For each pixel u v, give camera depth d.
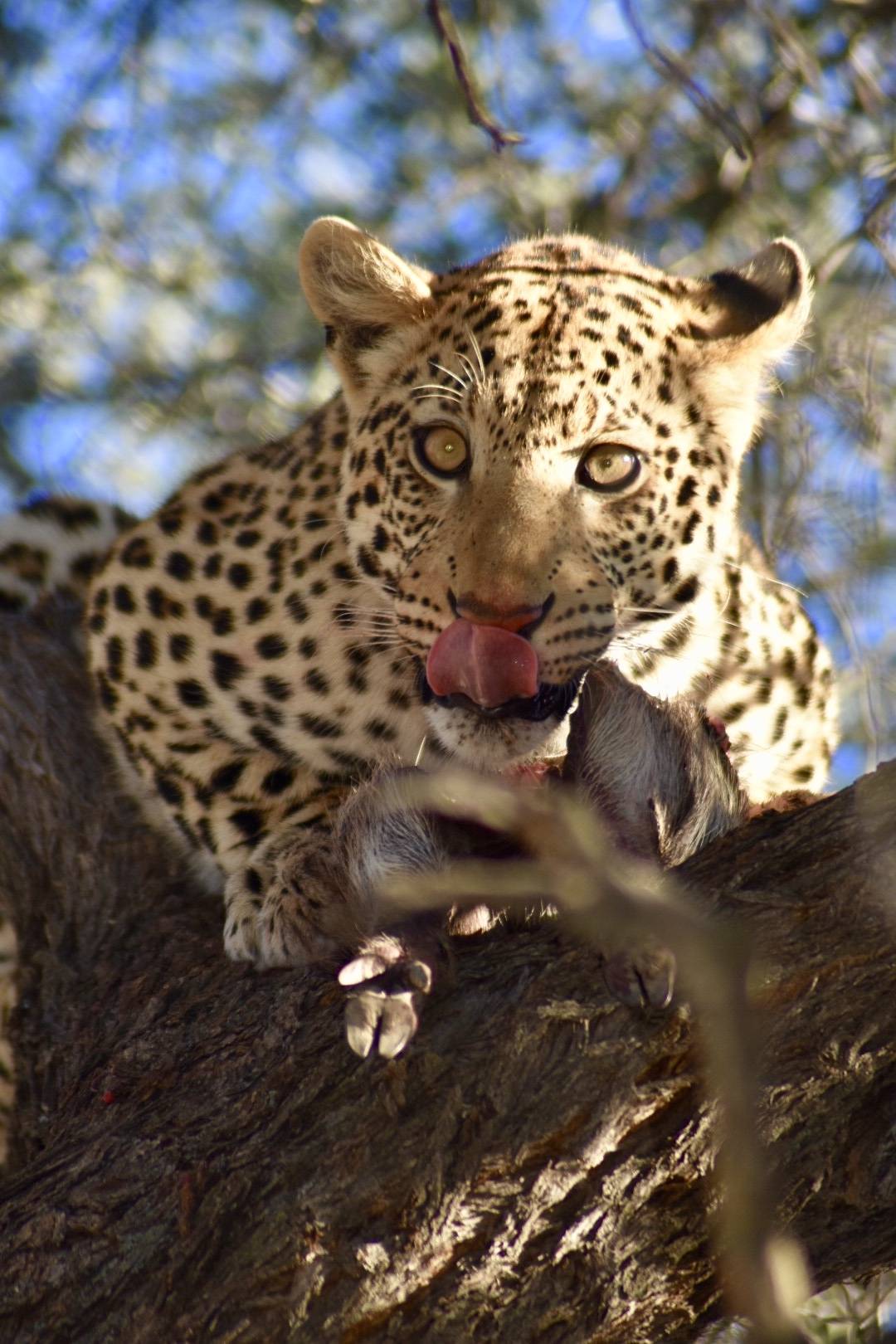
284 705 9.61
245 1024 7.44
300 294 14.20
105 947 8.94
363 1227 6.15
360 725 9.52
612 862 6.53
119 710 10.02
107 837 9.70
